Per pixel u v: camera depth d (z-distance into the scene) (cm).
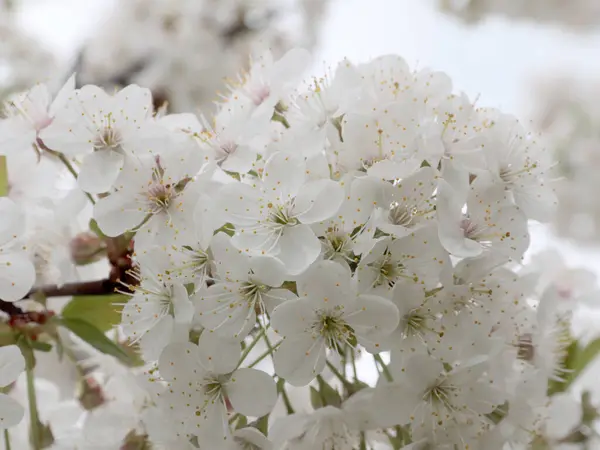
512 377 28
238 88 31
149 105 29
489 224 28
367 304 25
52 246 31
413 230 26
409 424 27
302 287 25
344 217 26
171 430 28
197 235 26
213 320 26
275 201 26
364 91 28
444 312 26
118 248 30
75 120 28
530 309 29
